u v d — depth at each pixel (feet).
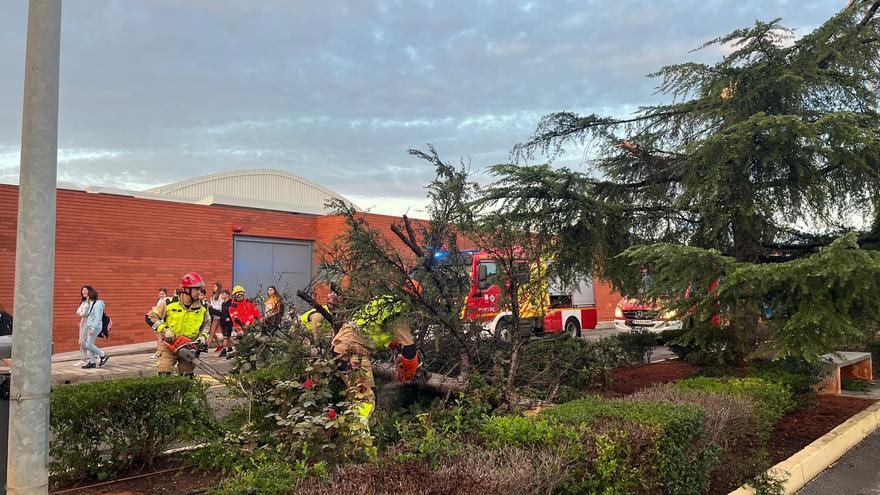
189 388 14.94
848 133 20.65
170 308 22.95
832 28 23.81
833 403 25.66
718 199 24.70
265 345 15.92
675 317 22.98
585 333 79.66
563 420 13.61
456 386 18.62
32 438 10.07
